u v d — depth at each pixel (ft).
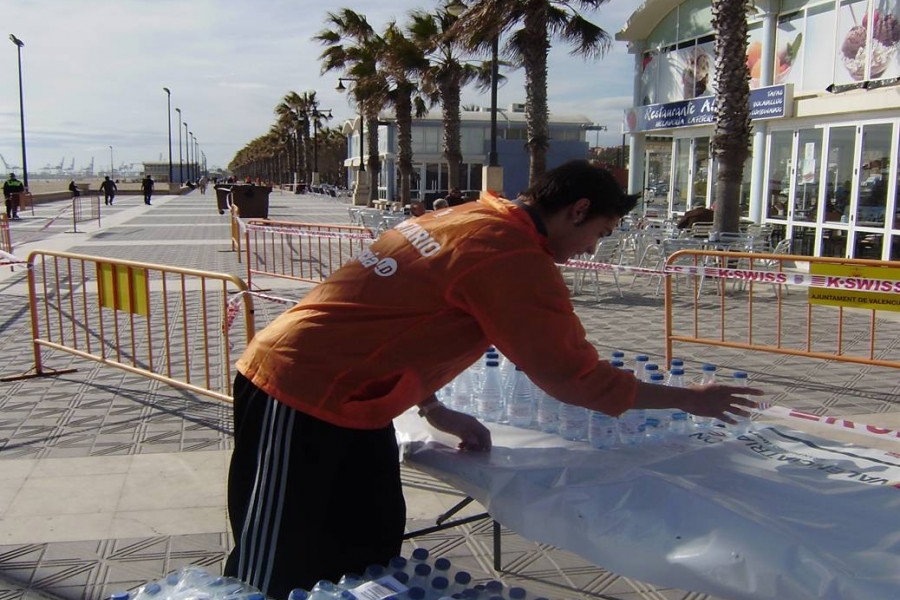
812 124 45.21
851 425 9.32
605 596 10.25
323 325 6.72
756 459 7.33
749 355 23.80
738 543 5.60
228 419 17.21
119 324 27.94
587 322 28.94
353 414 6.63
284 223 40.47
